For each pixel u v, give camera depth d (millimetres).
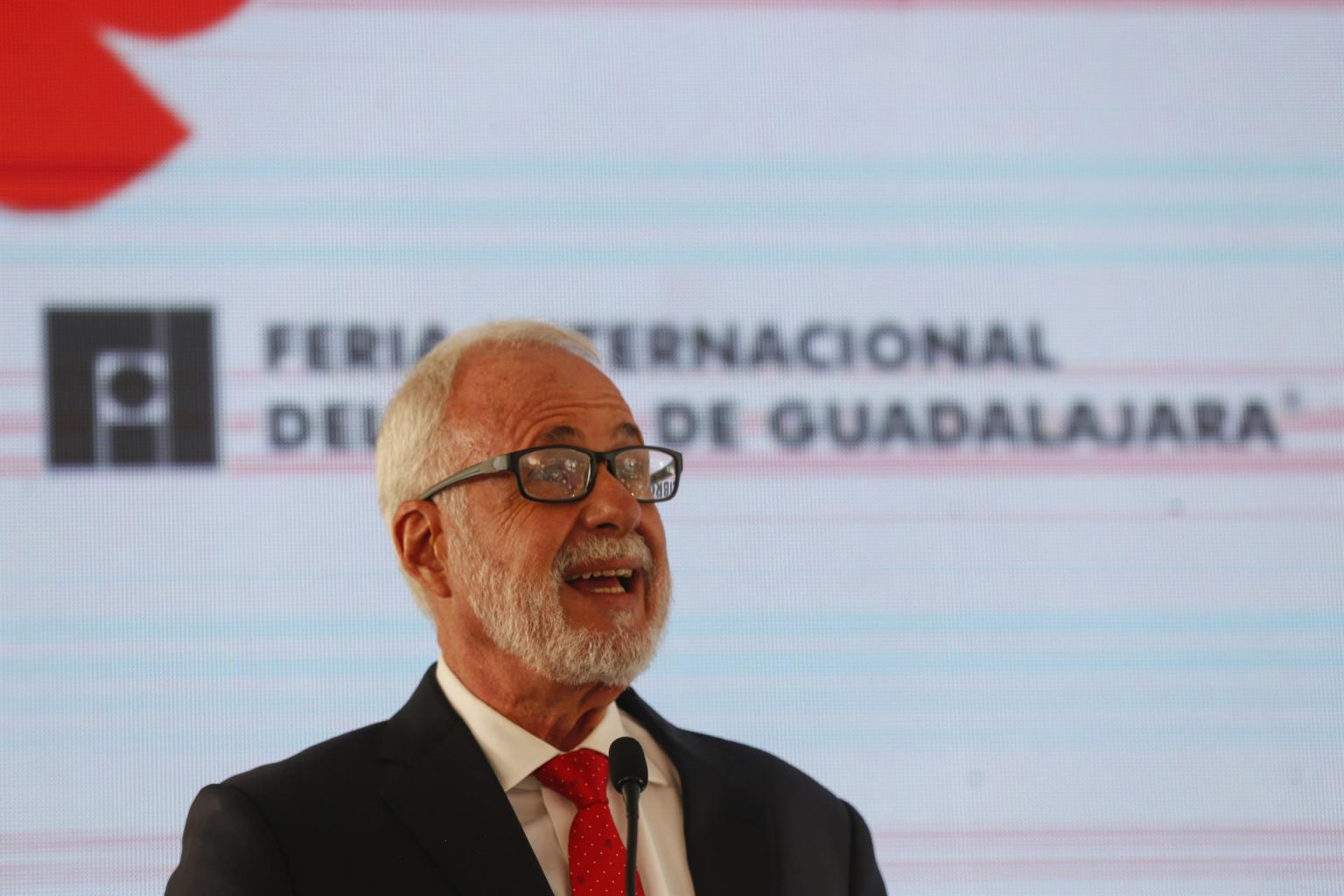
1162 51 14719
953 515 13703
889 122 14367
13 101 13383
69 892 12312
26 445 12906
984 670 13461
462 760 7754
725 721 13195
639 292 13859
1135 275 14281
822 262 14047
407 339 13555
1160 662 13586
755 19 14391
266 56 13789
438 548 8398
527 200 13891
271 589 12922
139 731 12594
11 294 13102
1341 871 13328
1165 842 13281
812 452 13695
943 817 13195
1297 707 13586
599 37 14219
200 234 13430
